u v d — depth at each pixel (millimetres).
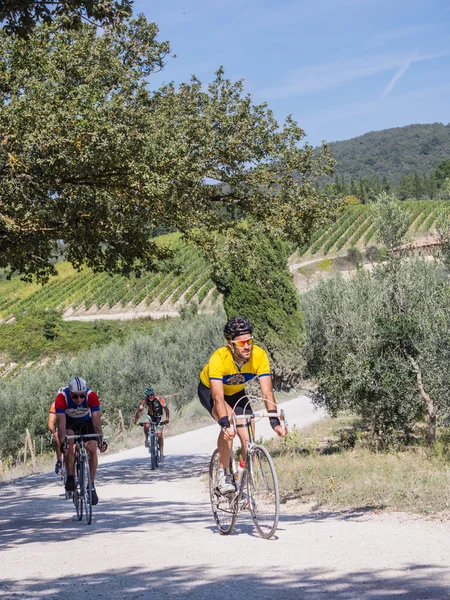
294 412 23547
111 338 65188
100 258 14742
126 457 20250
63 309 92188
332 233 110625
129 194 12016
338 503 8500
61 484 15164
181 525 7809
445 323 11562
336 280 14625
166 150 11953
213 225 14641
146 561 5551
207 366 6395
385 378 12406
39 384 31266
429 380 12102
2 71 11336
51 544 6723
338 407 13945
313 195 14648
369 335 12906
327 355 14039
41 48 11867
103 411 31094
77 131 10766
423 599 3939
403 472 9398
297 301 28547
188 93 14047
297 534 6387
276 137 14195
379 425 13094
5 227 11492
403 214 13359
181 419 28000
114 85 13008
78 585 4816
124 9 8609
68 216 11852
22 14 8117
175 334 37625
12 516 10070
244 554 5547
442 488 7895
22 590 4734
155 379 32406
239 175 14039
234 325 6023
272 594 4242
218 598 4238
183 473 15180
